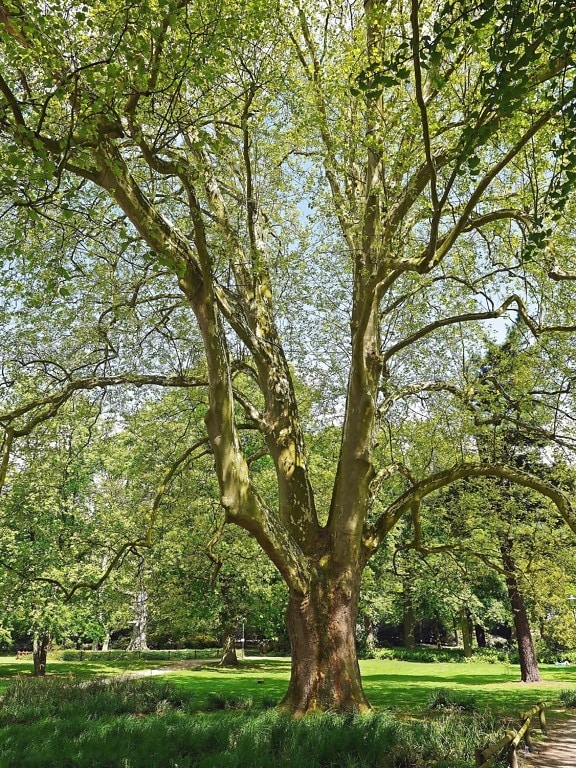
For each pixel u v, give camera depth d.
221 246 10.98
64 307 13.33
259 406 22.52
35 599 23.67
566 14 5.19
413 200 11.26
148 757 8.05
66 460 15.81
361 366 11.66
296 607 11.70
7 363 13.18
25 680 18.86
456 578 19.16
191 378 13.60
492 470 12.69
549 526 18.83
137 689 16.11
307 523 12.41
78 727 10.25
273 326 13.89
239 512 9.84
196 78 8.03
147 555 22.00
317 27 12.26
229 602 29.58
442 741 9.41
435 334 15.88
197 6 8.67
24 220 8.68
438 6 9.32
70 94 7.50
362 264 11.57
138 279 13.09
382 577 31.00
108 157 7.91
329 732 8.54
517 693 19.64
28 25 7.11
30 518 22.98
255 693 17.58
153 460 19.67
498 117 5.90
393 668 30.67
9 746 8.72
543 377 15.32
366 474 12.27
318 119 10.28
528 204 11.04
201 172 10.49
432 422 16.23
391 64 5.75
